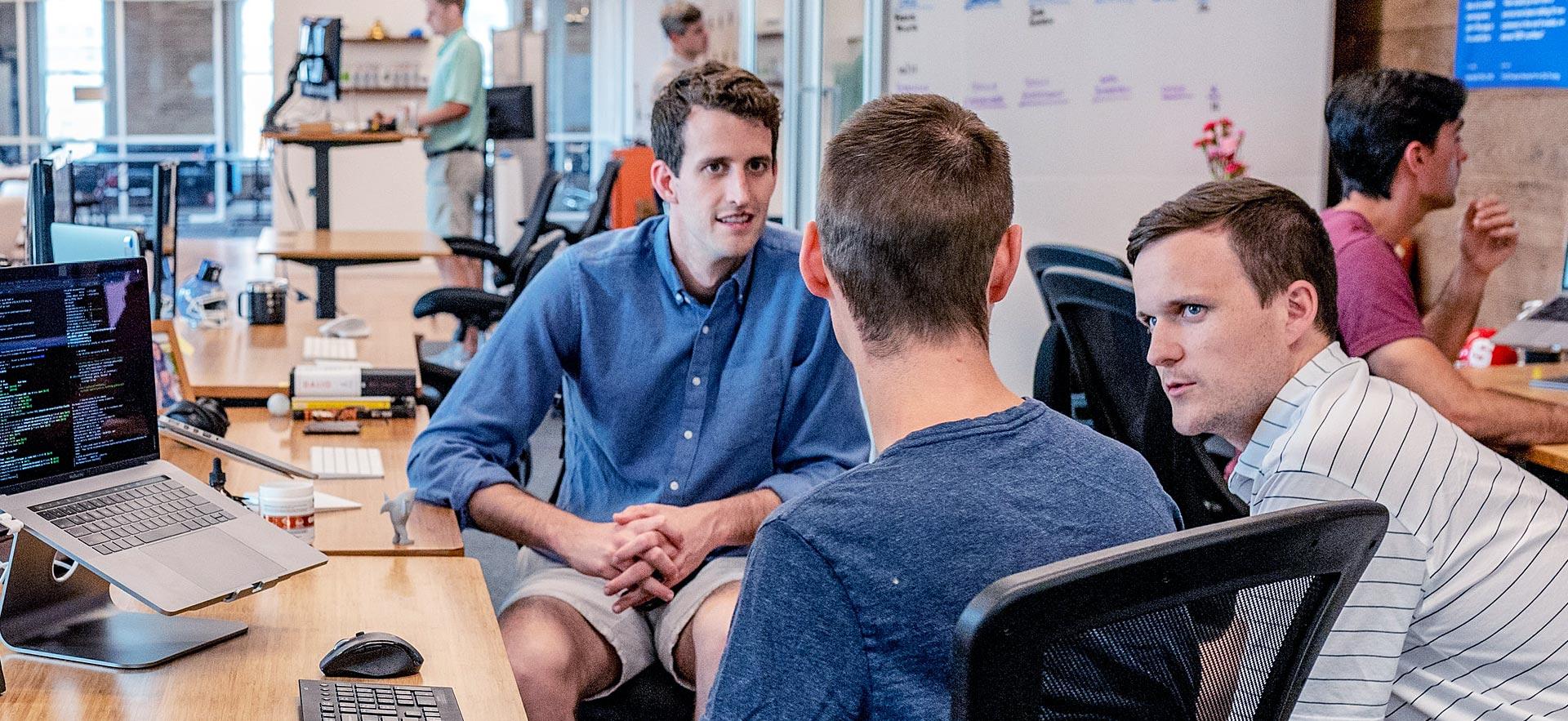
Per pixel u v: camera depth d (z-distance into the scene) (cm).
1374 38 522
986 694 95
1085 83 513
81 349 179
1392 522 147
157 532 174
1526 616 151
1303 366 155
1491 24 416
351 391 303
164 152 1444
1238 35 506
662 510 228
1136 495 120
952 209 120
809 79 591
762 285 245
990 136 125
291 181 1112
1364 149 296
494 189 1059
